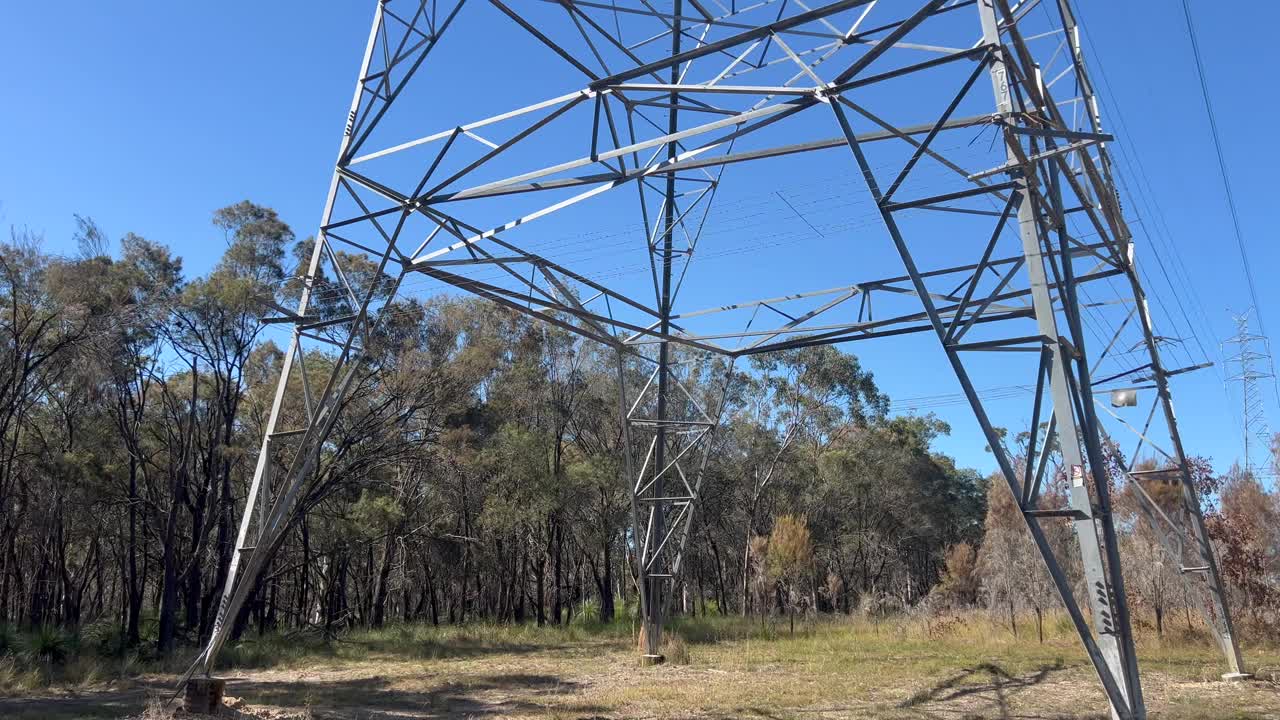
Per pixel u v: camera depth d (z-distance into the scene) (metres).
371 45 11.48
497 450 32.09
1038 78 8.80
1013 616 23.06
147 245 26.19
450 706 12.26
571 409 37.44
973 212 9.37
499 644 26.62
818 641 22.94
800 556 29.20
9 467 22.97
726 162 9.76
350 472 25.86
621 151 9.61
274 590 35.38
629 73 9.09
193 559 24.78
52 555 29.09
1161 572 19.62
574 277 13.36
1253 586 19.27
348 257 27.77
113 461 26.08
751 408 44.22
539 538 37.28
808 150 9.31
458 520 36.53
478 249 11.95
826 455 44.44
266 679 16.62
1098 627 7.79
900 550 56.41
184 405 29.17
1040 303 8.03
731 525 47.72
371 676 17.08
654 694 12.67
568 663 18.77
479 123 10.23
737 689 13.13
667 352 16.69
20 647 17.31
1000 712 10.84
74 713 10.87
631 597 44.97
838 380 44.22
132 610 23.98
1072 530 25.69
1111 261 12.10
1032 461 8.01
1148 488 20.52
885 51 7.88
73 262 21.27
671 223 15.54
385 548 35.91
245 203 26.53
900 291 12.93
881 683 13.73
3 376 20.28
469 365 26.98
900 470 50.34
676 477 37.22
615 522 35.88
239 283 23.67
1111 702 7.54
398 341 26.48
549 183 10.47
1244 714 10.30
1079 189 9.99
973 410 8.01
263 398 27.36
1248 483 20.30
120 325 22.14
